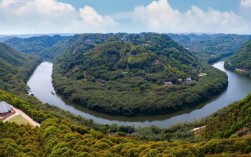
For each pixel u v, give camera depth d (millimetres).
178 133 157375
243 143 94562
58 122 128750
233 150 94125
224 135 128500
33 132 118312
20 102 163000
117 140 117688
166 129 168625
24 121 140375
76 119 188625
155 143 105312
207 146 95750
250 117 126688
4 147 97375
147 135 158125
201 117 199500
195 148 94562
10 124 121875
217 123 145750
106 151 94625
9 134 112500
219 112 179625
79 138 105812
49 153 97438
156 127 173000
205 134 143375
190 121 186750
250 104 135750
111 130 170750
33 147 100938
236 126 127812
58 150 92812
